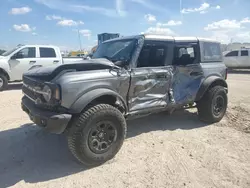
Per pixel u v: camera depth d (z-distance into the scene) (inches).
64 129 121.2
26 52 403.2
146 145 157.4
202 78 189.3
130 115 151.8
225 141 163.6
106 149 132.2
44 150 151.2
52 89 121.6
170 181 116.6
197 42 191.0
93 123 125.0
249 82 485.1
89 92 128.2
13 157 141.9
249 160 136.7
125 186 112.8
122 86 143.9
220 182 115.6
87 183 115.6
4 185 114.0
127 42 163.6
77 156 125.1
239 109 244.1
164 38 169.3
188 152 146.9
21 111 243.1
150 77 157.6
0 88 378.9
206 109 193.5
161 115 225.0
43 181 117.5
